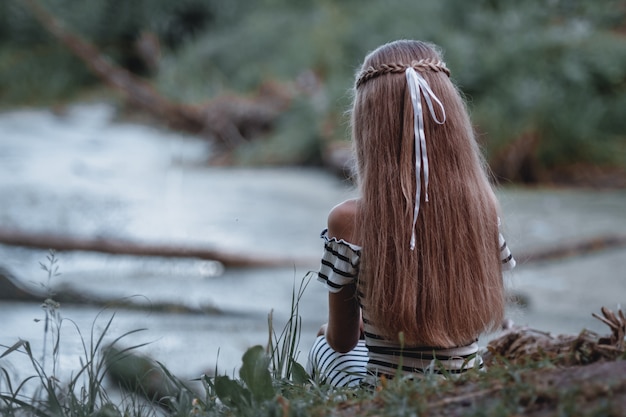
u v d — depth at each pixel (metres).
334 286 2.89
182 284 7.27
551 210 10.84
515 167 13.30
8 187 12.44
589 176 13.38
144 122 20.81
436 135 2.81
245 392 2.61
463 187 2.81
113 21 26.03
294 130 16.28
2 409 2.87
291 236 9.52
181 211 10.94
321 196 12.43
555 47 15.36
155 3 25.89
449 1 17.61
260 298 6.96
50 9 25.98
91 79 25.67
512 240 8.39
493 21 16.61
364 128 2.88
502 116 13.73
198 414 2.66
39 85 24.86
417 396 2.34
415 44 2.94
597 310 6.37
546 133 13.70
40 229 9.35
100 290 6.89
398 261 2.74
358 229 2.84
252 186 13.33
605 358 2.57
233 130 17.05
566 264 8.05
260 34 22.31
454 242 2.77
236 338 5.67
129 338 5.49
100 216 10.42
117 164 15.36
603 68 15.07
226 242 9.02
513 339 3.62
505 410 2.09
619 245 8.80
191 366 4.91
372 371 2.88
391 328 2.77
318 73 18.41
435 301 2.75
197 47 23.19
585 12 17.14
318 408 2.42
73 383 2.99
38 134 18.89
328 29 20.23
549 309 6.36
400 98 2.83
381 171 2.81
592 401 2.09
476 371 2.56
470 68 14.91
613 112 14.63
